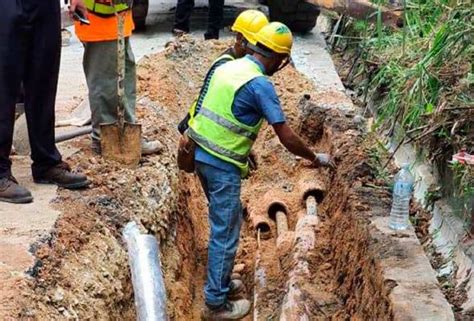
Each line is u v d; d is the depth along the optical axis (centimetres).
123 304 460
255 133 538
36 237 427
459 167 491
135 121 588
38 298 378
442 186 558
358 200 552
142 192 537
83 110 689
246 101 525
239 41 550
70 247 432
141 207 521
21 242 420
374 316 442
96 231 461
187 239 629
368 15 807
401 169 582
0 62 449
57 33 467
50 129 492
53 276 400
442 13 614
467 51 557
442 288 475
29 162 552
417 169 602
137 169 564
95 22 532
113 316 435
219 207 543
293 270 562
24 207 469
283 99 827
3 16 443
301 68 969
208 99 537
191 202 692
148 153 596
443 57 562
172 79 816
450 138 518
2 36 446
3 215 455
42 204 475
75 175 506
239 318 568
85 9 502
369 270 474
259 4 1266
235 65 532
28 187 502
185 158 554
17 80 457
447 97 532
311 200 670
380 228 502
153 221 528
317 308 518
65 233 441
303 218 636
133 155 568
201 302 589
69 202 483
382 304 430
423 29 656
